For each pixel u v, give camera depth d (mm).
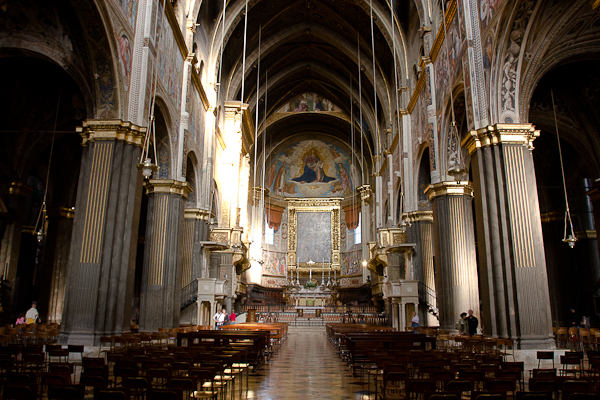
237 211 22906
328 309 32844
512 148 11234
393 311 20359
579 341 11117
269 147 40969
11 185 16203
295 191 43375
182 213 15875
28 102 15484
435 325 18672
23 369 6980
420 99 19281
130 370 5570
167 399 4348
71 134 17672
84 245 10594
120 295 10664
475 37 12453
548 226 20062
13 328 12172
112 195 10906
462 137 15844
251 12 23969
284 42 28000
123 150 11234
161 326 14539
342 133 40000
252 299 35188
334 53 29766
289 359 11711
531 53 11516
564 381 4852
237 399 6387
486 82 11906
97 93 11273
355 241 40406
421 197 20078
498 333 10594
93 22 10492
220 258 22125
